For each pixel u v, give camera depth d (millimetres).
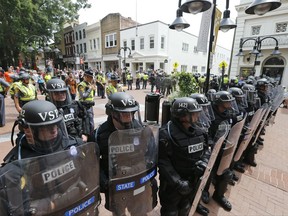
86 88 4102
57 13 23500
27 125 1229
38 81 12258
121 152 1602
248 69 17203
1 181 1014
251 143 3793
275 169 3879
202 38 4652
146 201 1843
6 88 5898
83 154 1344
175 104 1958
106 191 1660
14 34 19438
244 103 3549
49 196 1160
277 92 6312
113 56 26250
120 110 1714
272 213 2688
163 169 1908
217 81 10922
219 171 2555
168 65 23719
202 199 2830
